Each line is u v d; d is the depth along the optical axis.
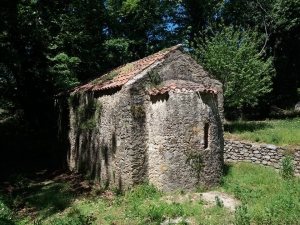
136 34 21.81
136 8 20.72
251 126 15.94
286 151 11.03
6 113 19.77
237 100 15.58
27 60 15.84
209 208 7.56
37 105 17.42
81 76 18.31
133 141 9.00
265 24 20.64
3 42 15.28
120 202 8.46
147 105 9.27
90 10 18.56
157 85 9.31
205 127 9.20
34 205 8.87
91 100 11.17
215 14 22.75
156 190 8.91
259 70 15.94
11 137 17.91
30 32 15.20
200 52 16.88
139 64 10.64
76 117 12.45
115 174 9.58
